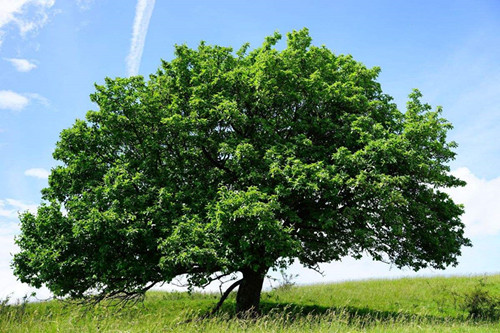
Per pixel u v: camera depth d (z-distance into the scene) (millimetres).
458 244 19469
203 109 16719
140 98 17641
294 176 15242
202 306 20766
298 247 14945
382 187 14898
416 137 16812
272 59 17250
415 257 18719
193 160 17922
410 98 19422
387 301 23156
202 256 13469
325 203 17359
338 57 21125
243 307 17609
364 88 19625
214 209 14727
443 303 22500
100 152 17672
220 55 19688
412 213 17578
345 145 17562
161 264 13727
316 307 20750
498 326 16391
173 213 15305
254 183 16062
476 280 28281
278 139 17406
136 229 14172
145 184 16281
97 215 14133
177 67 18688
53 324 9641
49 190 17328
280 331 12000
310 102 18016
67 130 17312
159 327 10570
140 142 17641
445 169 18078
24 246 15875
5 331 9133
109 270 14844
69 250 15219
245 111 18141
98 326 9672
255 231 13812
